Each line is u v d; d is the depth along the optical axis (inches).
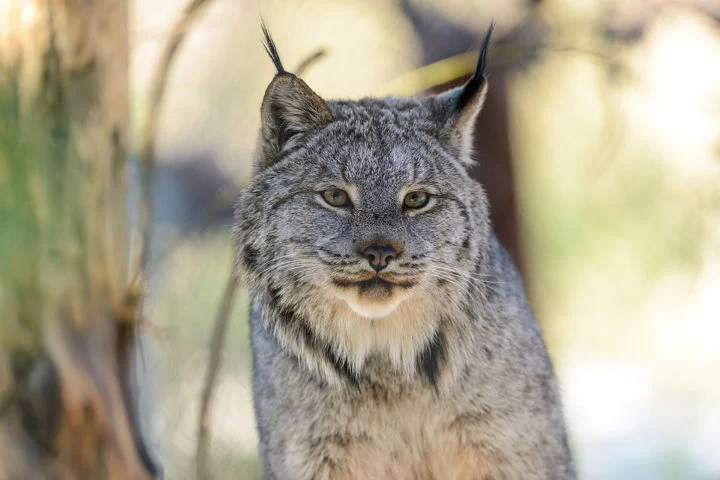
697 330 662.5
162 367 425.4
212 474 427.2
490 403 292.0
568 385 638.5
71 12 202.2
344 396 290.5
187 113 530.0
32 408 193.9
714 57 489.7
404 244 277.6
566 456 318.7
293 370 293.6
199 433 370.3
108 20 208.8
